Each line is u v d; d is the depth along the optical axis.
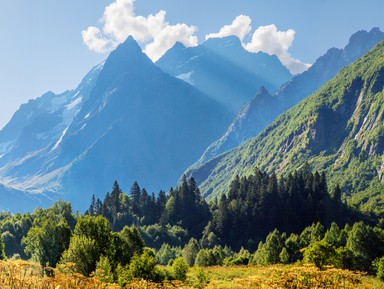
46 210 143.12
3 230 130.50
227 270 76.56
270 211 179.38
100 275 38.16
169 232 169.75
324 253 46.75
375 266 72.81
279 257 95.56
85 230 52.94
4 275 27.09
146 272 45.62
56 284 28.62
